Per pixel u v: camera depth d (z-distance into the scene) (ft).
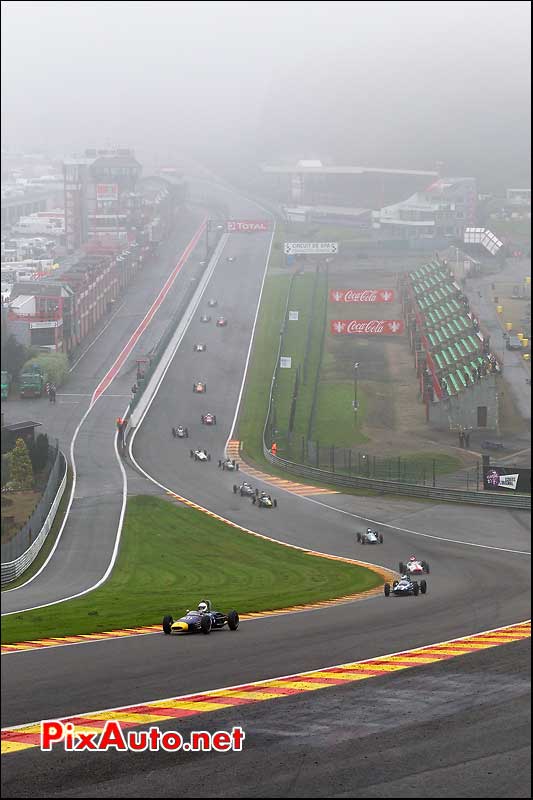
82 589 591.78
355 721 276.82
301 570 646.74
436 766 246.27
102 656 351.67
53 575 650.84
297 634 391.65
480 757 251.19
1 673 328.29
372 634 390.42
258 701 294.46
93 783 238.48
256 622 426.51
